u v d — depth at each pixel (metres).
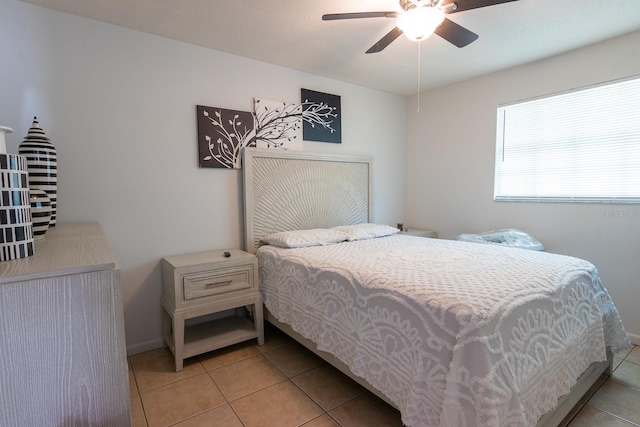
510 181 3.13
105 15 2.05
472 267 1.74
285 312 2.23
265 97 2.84
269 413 1.68
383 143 3.80
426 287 1.42
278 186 2.91
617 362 2.14
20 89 1.91
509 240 2.87
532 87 2.89
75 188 2.09
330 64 2.89
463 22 2.14
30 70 1.93
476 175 3.37
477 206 3.38
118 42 2.19
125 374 0.94
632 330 2.43
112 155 2.20
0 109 1.86
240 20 2.11
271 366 2.14
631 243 2.42
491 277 1.54
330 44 2.47
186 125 2.48
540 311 1.35
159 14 2.03
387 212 3.91
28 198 1.02
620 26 2.23
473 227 3.43
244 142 2.74
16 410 0.81
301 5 1.93
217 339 2.30
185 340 2.29
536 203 2.93
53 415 0.85
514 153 3.08
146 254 2.36
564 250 2.77
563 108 2.74
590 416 1.63
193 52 2.48
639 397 1.78
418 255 2.11
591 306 1.70
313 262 2.04
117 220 2.24
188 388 1.90
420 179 3.92
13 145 1.90
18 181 0.96
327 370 2.09
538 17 2.09
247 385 1.93
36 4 1.92
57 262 0.92
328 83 3.26
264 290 2.48
